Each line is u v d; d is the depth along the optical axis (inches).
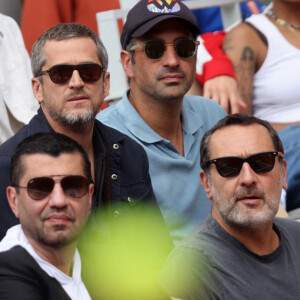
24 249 355.6
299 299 400.5
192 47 506.9
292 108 610.9
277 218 432.1
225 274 400.5
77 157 370.9
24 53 590.9
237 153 410.0
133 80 520.7
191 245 410.3
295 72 610.9
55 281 358.0
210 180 418.0
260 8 703.1
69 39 441.4
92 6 642.8
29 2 626.8
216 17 685.3
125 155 461.4
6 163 421.4
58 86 437.1
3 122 567.5
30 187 362.9
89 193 374.9
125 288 392.5
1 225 415.5
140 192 459.8
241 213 405.4
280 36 617.3
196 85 607.8
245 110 600.7
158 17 498.0
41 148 367.9
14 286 345.4
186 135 526.0
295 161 563.5
